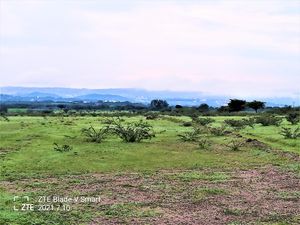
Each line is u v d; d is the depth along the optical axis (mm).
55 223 15367
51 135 50844
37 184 22641
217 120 86562
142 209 17547
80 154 34750
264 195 20219
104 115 116000
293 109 123250
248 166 29516
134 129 48875
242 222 15586
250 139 43531
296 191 21094
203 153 36312
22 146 40188
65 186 22266
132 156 34125
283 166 29141
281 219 16000
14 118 104125
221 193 20594
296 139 43250
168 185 22594
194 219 16062
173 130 60531
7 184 22766
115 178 24891
